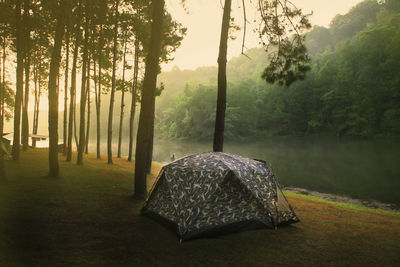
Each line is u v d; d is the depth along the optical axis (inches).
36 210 247.6
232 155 264.7
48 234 198.5
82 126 636.1
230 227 230.7
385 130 2359.7
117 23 738.8
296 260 188.1
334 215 337.1
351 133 2600.9
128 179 483.2
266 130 3464.6
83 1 637.3
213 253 192.4
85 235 205.9
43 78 997.8
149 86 335.9
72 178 424.2
